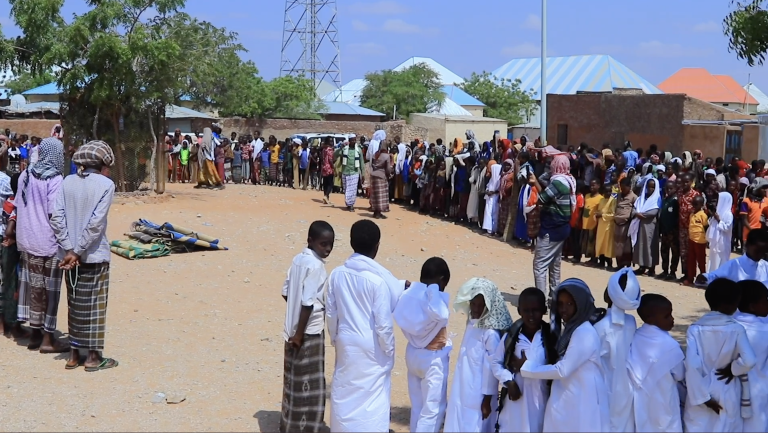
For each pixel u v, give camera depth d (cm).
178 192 2152
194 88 3831
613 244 1362
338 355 579
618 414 534
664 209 1310
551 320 550
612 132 2981
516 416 545
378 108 5722
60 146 829
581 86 6506
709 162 1767
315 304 588
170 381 738
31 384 727
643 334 545
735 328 543
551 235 1005
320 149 2419
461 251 1499
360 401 568
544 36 2250
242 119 4384
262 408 675
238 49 4472
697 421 548
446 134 4612
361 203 2138
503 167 1677
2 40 1947
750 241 733
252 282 1158
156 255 1300
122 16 1850
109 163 773
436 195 1925
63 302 1026
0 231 894
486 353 553
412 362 580
